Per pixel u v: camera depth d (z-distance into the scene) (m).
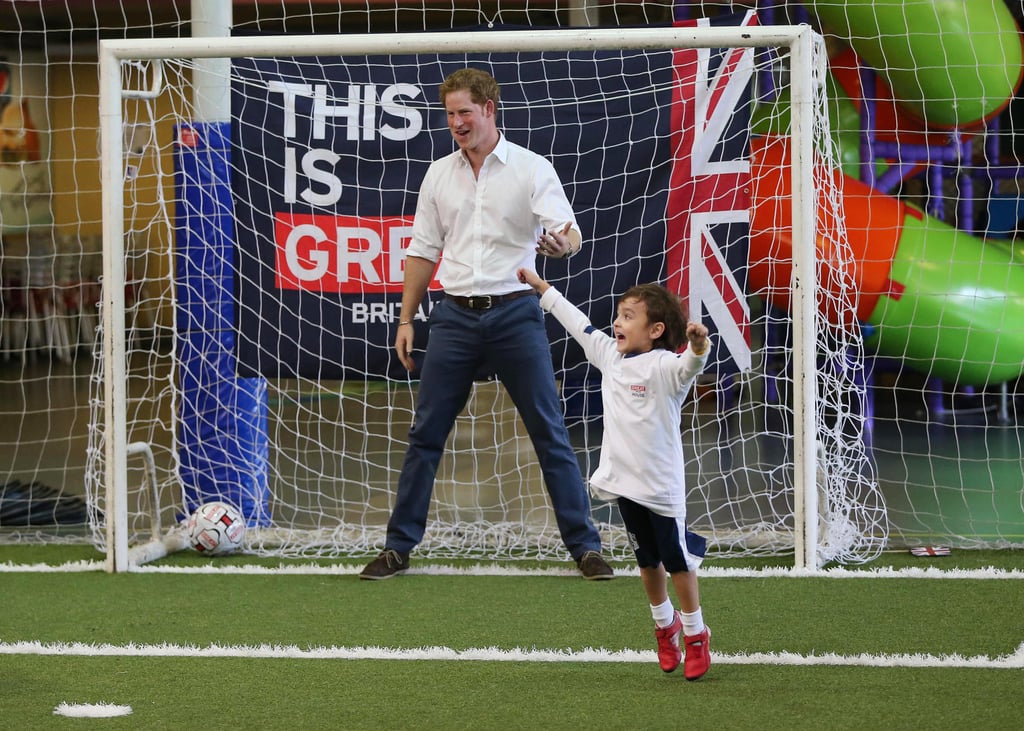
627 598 10.27
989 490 15.14
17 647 8.87
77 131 38.53
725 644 8.77
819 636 8.95
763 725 6.99
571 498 11.11
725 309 12.21
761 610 9.72
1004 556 11.77
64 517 14.12
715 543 12.31
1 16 33.44
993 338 17.97
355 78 12.55
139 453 12.09
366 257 12.62
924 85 18.53
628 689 7.75
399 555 11.25
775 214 13.61
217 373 13.33
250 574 11.39
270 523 13.68
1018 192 21.83
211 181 13.20
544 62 12.34
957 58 18.11
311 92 12.55
